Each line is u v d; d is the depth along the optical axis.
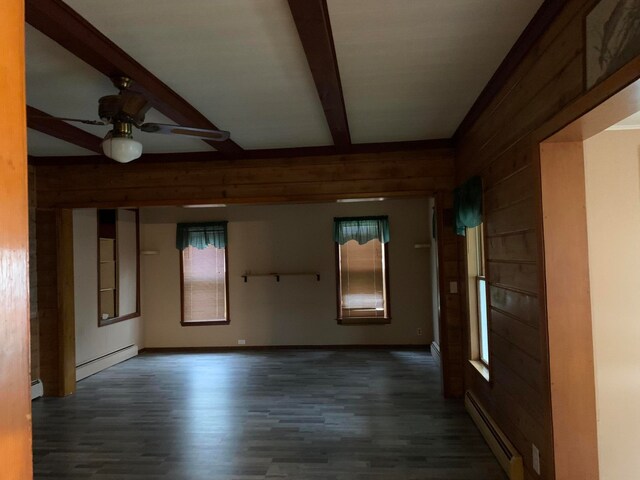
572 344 2.14
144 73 2.62
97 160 4.80
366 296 7.03
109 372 5.79
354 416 3.99
